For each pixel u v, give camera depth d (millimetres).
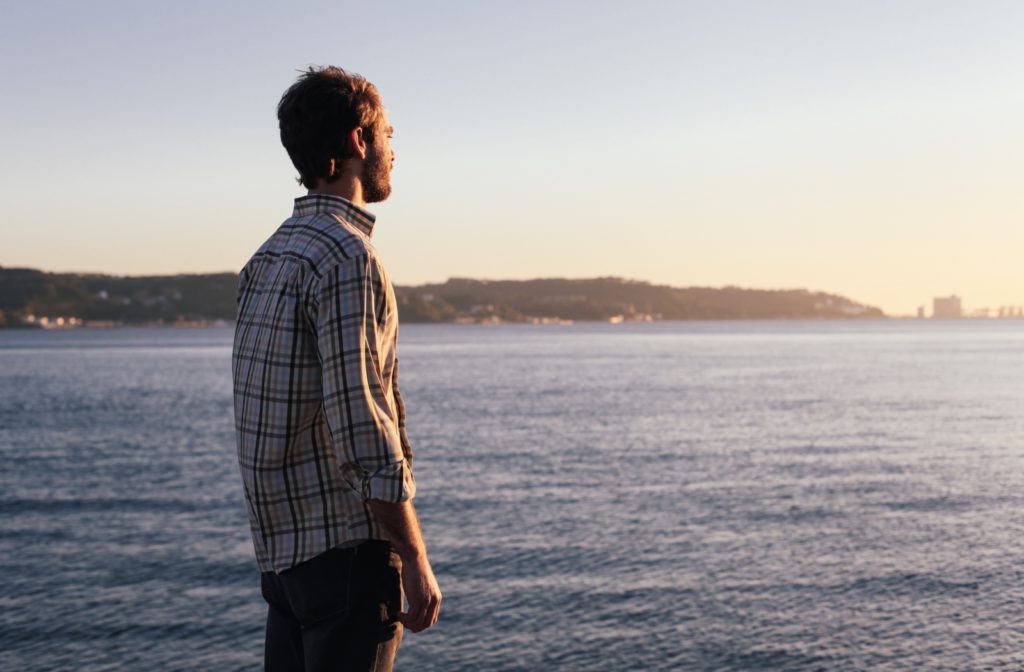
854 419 42031
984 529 17719
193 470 26672
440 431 36625
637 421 40750
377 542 1957
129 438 34875
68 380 74625
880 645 11062
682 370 86812
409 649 11086
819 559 15359
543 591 13469
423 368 90812
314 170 2035
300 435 1887
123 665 10820
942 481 24016
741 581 13969
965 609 12438
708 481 24016
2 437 35281
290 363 1860
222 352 137875
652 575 14352
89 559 15852
